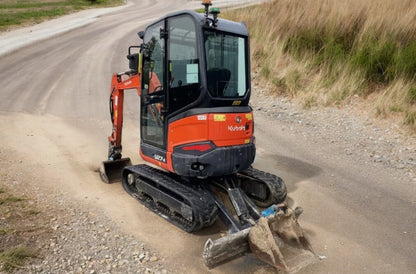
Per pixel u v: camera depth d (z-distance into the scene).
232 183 4.55
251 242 3.54
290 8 12.85
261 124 8.75
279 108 9.69
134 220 4.50
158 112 4.66
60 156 6.71
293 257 3.62
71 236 4.02
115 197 5.16
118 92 5.67
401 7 10.59
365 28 10.29
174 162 4.32
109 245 3.90
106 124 8.93
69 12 31.91
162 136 4.63
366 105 8.94
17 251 3.61
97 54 16.75
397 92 8.62
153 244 3.98
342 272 3.61
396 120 8.13
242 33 4.45
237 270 3.58
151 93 4.77
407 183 5.75
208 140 4.07
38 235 3.98
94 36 20.92
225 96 4.28
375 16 10.52
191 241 4.08
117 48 17.89
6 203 4.66
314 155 7.00
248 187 5.12
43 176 5.71
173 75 4.31
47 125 8.59
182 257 3.77
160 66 4.55
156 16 29.31
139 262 3.63
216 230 4.35
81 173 6.00
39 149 6.99
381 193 5.44
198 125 4.08
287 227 3.73
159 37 4.57
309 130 8.29
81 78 13.20
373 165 6.48
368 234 4.35
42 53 16.83
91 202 4.93
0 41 19.14
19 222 4.22
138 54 4.88
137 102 10.85
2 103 10.09
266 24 12.99
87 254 3.71
